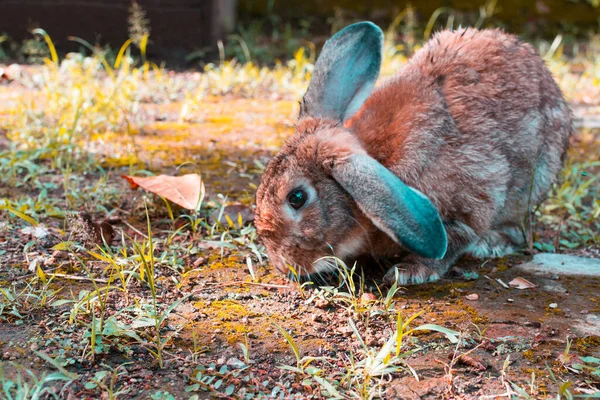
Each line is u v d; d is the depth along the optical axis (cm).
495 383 73
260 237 90
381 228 83
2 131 123
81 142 121
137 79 151
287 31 196
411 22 193
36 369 72
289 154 89
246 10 208
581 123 142
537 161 99
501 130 94
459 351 77
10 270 86
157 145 123
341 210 88
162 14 173
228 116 139
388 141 91
